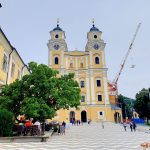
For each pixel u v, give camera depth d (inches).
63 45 2359.7
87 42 2439.7
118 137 847.1
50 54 2325.3
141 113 2169.0
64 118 2062.0
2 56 887.7
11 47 973.8
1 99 714.2
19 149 477.4
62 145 569.3
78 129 1309.1
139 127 1658.5
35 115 652.7
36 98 711.1
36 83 733.9
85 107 2187.5
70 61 2375.7
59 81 818.8
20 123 835.4
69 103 785.6
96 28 2496.3
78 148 518.0
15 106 730.2
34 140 633.0
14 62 1074.7
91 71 2284.7
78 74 2316.7
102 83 2242.9
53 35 2407.7
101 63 2309.3
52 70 797.9
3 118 627.8
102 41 2384.4
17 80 775.7
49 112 694.5
